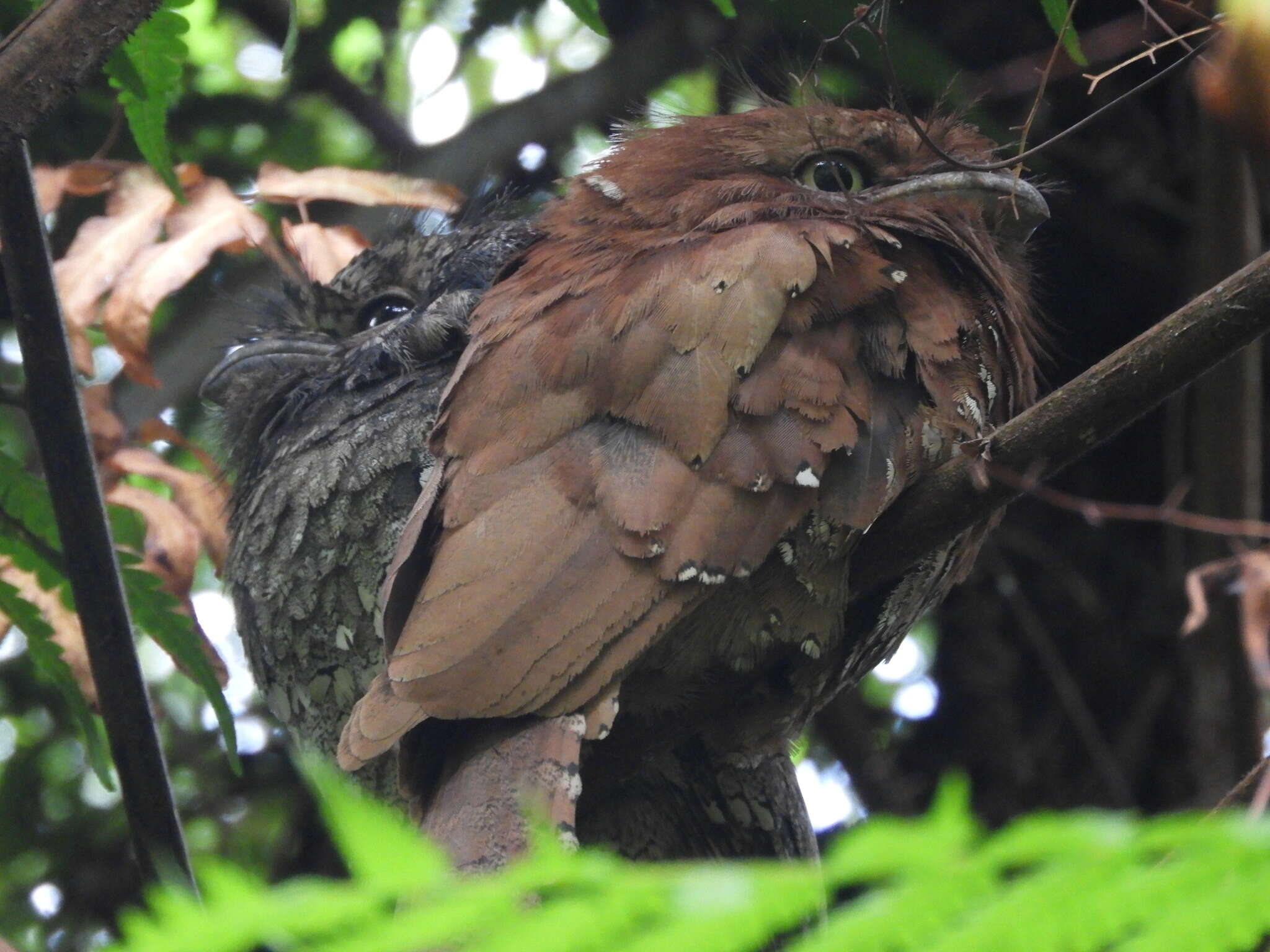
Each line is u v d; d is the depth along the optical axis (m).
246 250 9.94
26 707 11.44
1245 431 9.42
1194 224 9.87
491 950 1.65
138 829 6.09
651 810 7.24
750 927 1.65
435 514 5.86
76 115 10.90
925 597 7.20
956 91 9.58
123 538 8.00
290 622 7.61
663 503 5.54
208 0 11.95
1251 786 4.71
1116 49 10.24
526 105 11.47
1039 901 1.66
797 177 7.38
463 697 5.31
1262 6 2.41
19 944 10.89
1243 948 1.67
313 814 10.84
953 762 10.60
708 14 11.11
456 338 7.95
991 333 6.55
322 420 7.85
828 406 5.75
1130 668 10.45
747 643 6.06
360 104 12.15
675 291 5.94
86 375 7.89
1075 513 10.85
